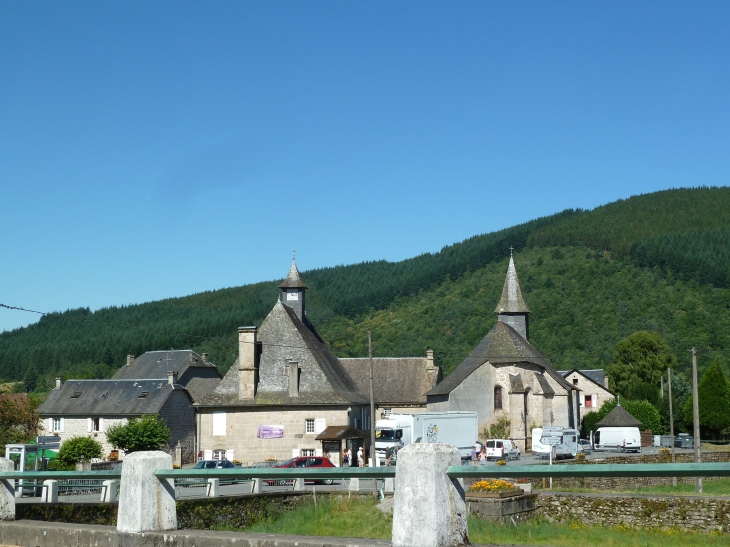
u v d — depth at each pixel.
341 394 57.25
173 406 73.62
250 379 57.66
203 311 195.12
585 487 41.84
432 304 162.62
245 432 56.88
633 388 104.19
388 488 36.31
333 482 40.88
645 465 6.68
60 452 55.19
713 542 24.20
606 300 149.12
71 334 186.88
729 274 144.50
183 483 36.41
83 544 9.88
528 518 29.23
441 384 74.25
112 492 22.86
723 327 128.75
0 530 10.86
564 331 140.00
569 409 76.19
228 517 25.08
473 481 33.25
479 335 136.50
